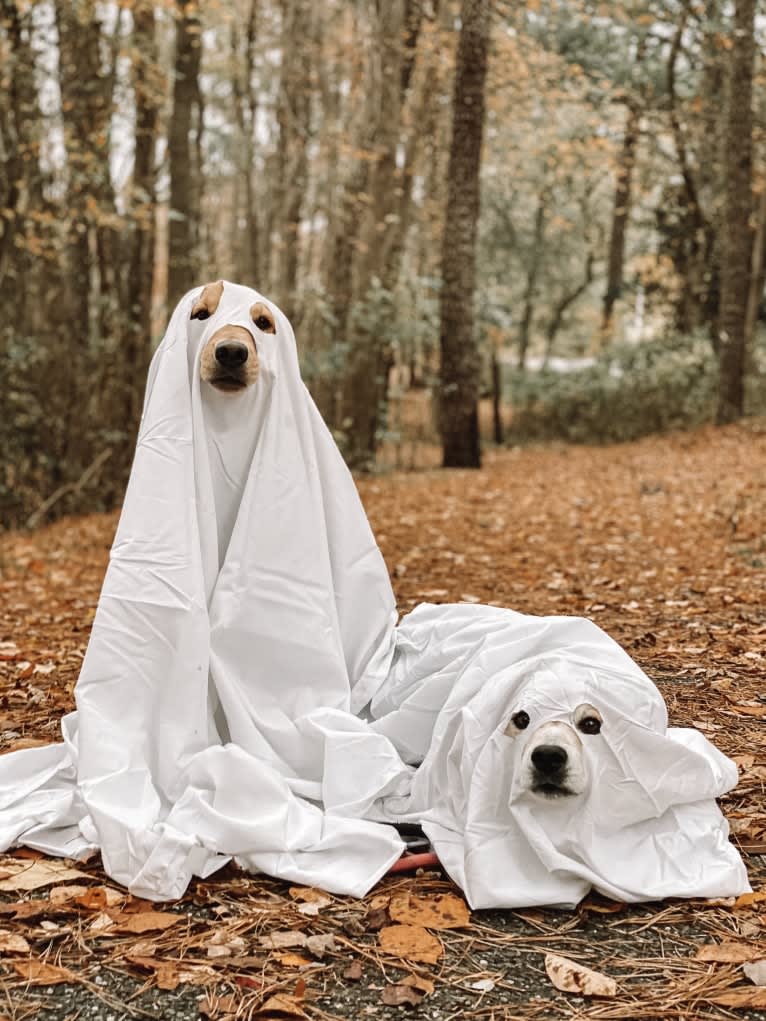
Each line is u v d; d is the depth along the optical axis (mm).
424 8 5910
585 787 973
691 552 2838
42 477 3982
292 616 1183
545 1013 804
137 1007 808
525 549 3041
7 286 3914
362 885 988
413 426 7531
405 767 1139
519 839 996
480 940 917
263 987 830
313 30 7012
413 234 7938
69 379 4020
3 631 2182
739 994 822
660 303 9086
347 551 1271
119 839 994
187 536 1146
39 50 3672
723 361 6250
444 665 1203
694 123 7512
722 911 964
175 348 1203
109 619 1116
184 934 913
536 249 9766
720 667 1703
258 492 1194
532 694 1007
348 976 847
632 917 959
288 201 7129
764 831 1117
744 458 5074
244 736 1141
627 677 1053
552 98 6434
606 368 7934
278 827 1021
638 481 4648
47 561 3107
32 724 1495
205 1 4391
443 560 2879
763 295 7820
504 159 8109
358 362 5258
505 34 5852
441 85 6418
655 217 9078
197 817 1033
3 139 3707
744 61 5766
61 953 885
